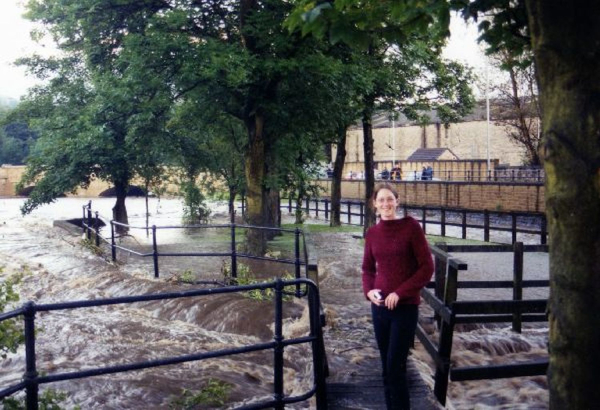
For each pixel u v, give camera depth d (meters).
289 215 34.41
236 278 10.40
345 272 13.75
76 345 6.44
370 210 21.14
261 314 7.91
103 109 16.69
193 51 13.74
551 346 2.97
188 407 4.65
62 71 24.17
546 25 2.84
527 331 7.72
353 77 14.45
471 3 4.48
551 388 2.98
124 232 24.19
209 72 13.16
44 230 22.11
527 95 38.06
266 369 6.13
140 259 15.77
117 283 10.32
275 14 13.79
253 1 14.48
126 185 26.52
